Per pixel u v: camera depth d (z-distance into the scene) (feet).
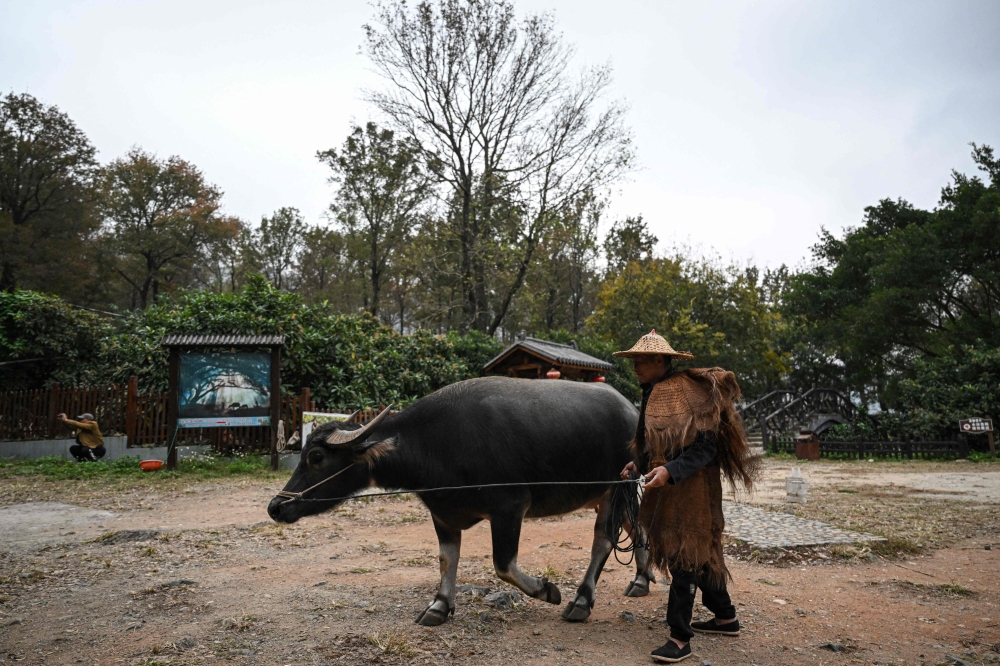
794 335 115.85
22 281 115.24
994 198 78.59
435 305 113.50
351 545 22.48
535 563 20.03
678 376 12.78
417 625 14.10
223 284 182.80
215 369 43.70
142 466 41.39
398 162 99.86
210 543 22.47
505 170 92.89
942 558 20.77
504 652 12.66
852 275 100.58
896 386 95.91
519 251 88.79
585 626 14.20
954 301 87.35
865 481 44.39
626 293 96.22
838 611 15.25
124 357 55.16
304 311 56.39
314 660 12.24
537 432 14.85
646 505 12.87
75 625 14.32
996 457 63.41
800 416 91.61
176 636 13.53
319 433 15.40
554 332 89.10
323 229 155.43
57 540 23.11
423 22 90.89
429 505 14.89
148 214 150.61
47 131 122.42
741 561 20.16
